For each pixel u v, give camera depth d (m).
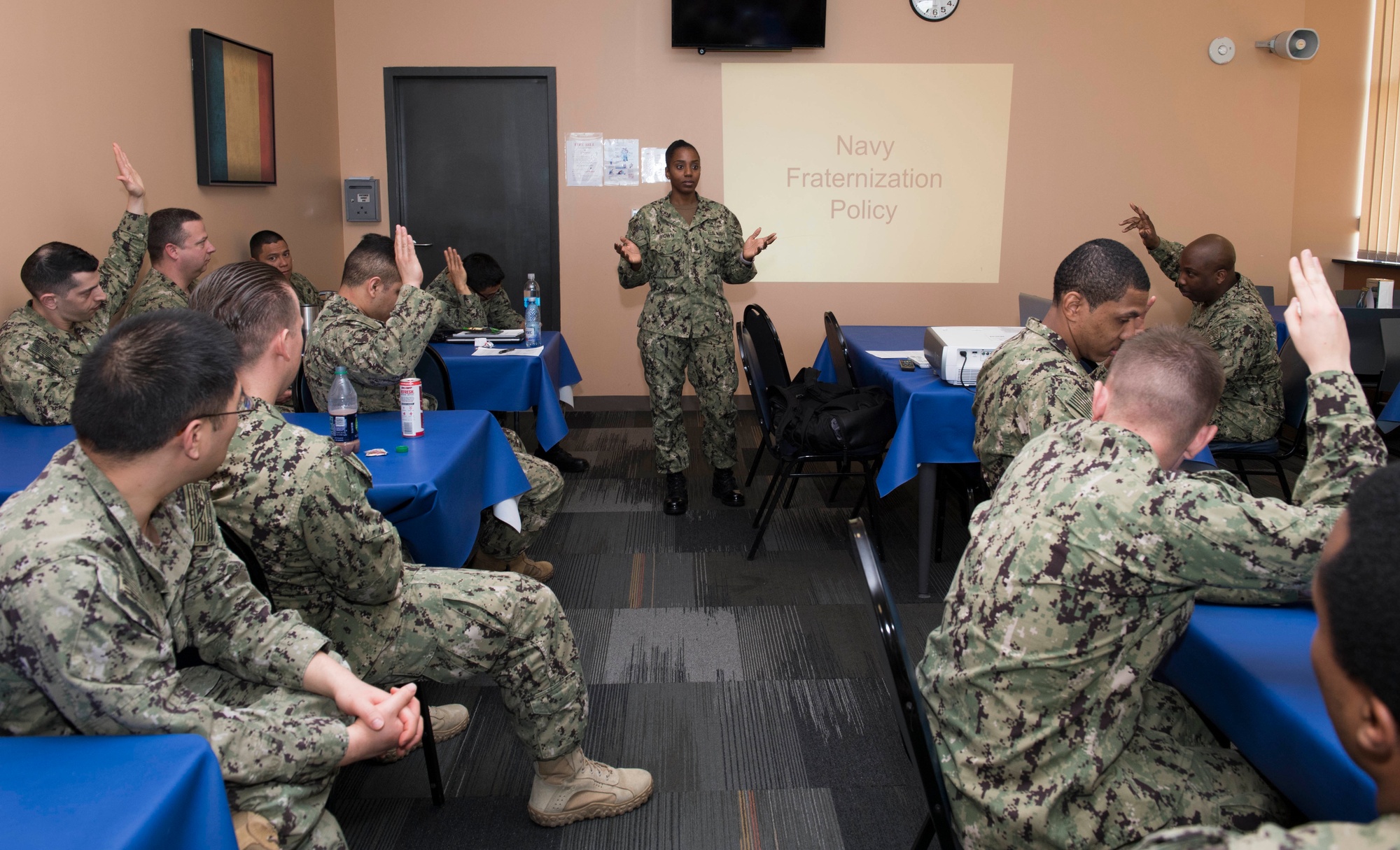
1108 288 1.97
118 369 1.02
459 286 4.37
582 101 5.71
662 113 5.74
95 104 3.46
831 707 2.37
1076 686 1.12
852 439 3.20
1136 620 1.10
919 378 3.13
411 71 5.67
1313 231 6.30
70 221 3.33
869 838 1.87
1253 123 5.85
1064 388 1.92
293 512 1.48
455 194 5.85
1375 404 4.55
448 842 1.86
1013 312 6.00
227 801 0.98
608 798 1.91
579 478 4.47
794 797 2.00
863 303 5.98
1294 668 1.12
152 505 1.09
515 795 2.02
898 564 3.35
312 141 5.36
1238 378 3.41
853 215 5.88
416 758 2.15
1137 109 5.82
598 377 6.00
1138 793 1.12
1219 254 3.44
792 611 2.95
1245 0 5.72
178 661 1.45
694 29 5.52
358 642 1.63
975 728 1.19
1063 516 1.12
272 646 1.28
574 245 5.85
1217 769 1.18
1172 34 5.75
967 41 5.72
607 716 2.33
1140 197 5.91
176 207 4.00
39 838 0.79
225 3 4.38
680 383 3.95
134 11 3.69
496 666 1.74
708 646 2.72
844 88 5.74
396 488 1.87
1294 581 1.03
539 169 5.83
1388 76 5.95
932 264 5.95
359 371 2.43
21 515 1.00
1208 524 1.03
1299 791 1.00
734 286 5.93
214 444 1.10
